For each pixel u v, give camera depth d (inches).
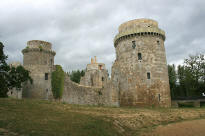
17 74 1632.6
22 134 559.2
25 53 2188.7
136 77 1620.3
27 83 1729.8
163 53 1715.1
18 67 1665.8
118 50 1793.8
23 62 2194.9
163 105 1574.8
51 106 983.0
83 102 1422.2
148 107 1523.1
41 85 1712.6
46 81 1717.5
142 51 1653.5
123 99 1660.9
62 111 916.0
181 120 1125.7
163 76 1647.4
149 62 1631.4
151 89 1579.7
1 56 1414.9
